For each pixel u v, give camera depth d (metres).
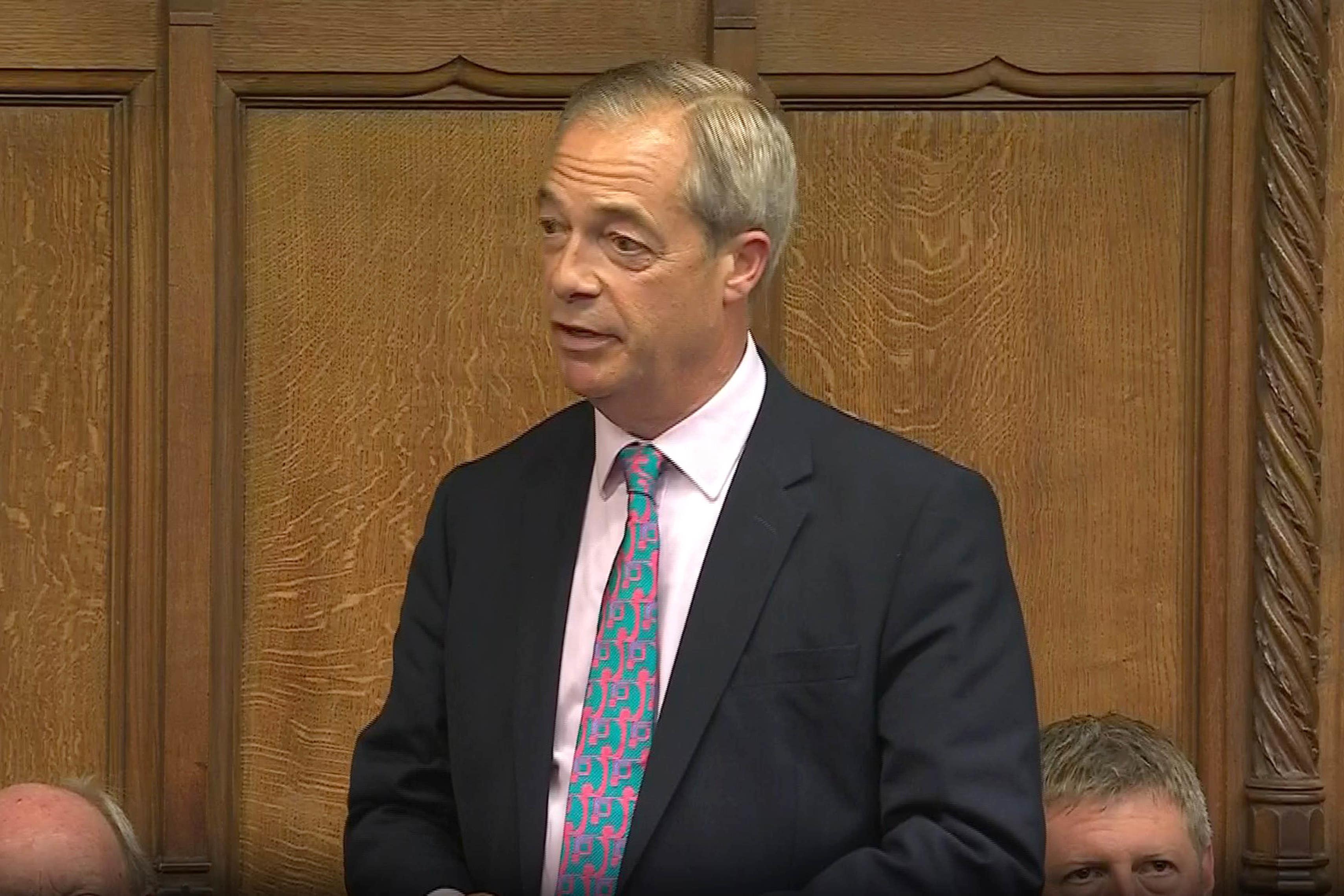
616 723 6.18
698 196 6.06
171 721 9.59
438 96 9.62
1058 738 6.86
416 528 9.70
